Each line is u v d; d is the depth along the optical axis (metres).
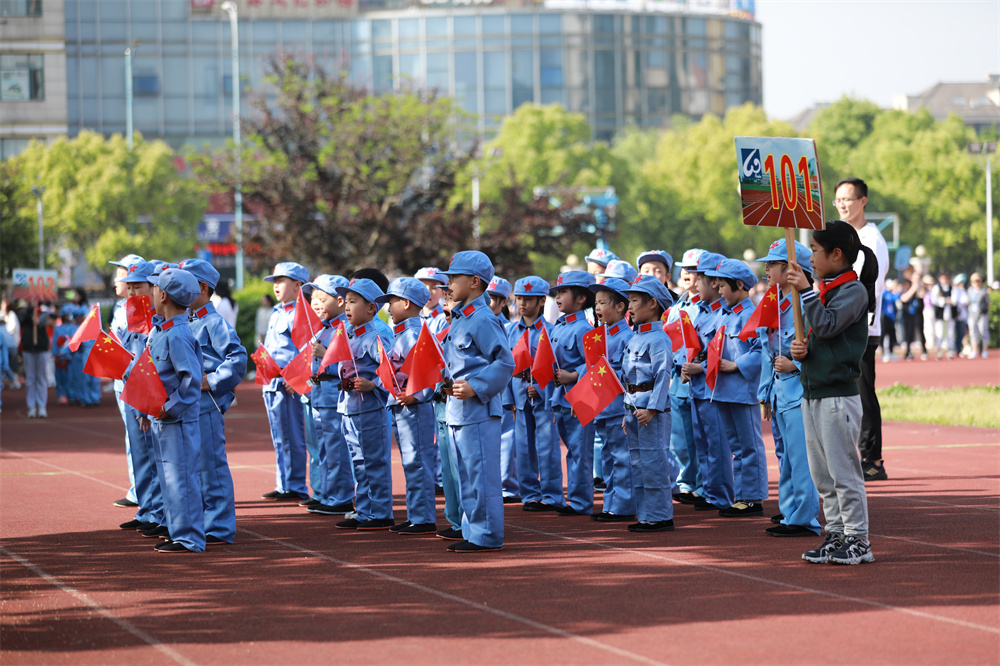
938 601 7.18
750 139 8.48
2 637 6.71
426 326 9.28
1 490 13.07
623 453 10.74
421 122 35.50
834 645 6.26
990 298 40.34
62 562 8.95
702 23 95.19
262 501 12.34
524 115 67.50
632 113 92.31
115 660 6.25
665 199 70.81
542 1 90.38
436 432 10.48
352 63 87.06
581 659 6.10
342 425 11.32
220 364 10.20
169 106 83.69
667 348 9.92
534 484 11.84
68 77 82.88
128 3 83.25
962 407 19.34
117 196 64.25
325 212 33.25
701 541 9.45
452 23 88.00
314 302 11.92
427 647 6.37
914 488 11.94
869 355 12.50
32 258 43.06
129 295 11.18
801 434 9.43
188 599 7.61
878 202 75.31
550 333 11.72
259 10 84.75
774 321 9.89
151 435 9.70
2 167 44.06
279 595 7.69
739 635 6.49
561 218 36.75
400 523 10.78
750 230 69.25
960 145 79.25
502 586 7.86
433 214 33.66
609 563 8.59
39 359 23.22
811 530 9.53
